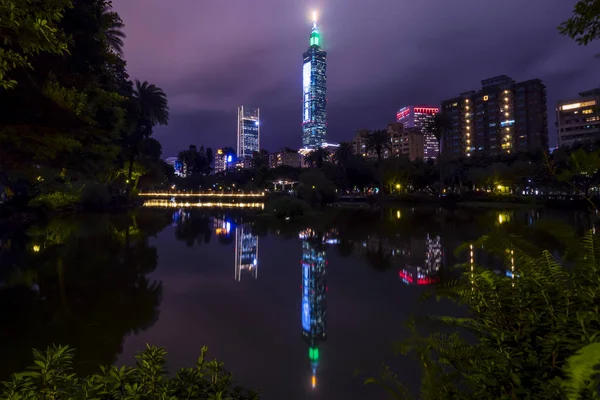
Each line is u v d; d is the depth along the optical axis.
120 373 2.02
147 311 7.50
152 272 11.26
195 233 22.27
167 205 65.69
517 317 1.90
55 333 6.30
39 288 9.21
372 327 6.61
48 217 32.22
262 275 11.01
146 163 63.50
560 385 1.45
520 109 121.94
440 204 63.09
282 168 123.88
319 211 45.38
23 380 1.88
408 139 160.38
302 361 5.27
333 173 84.62
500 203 53.22
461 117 135.62
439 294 2.27
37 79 6.73
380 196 74.69
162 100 50.97
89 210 42.31
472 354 1.96
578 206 38.16
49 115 6.46
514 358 1.72
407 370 4.90
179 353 5.54
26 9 2.48
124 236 20.02
